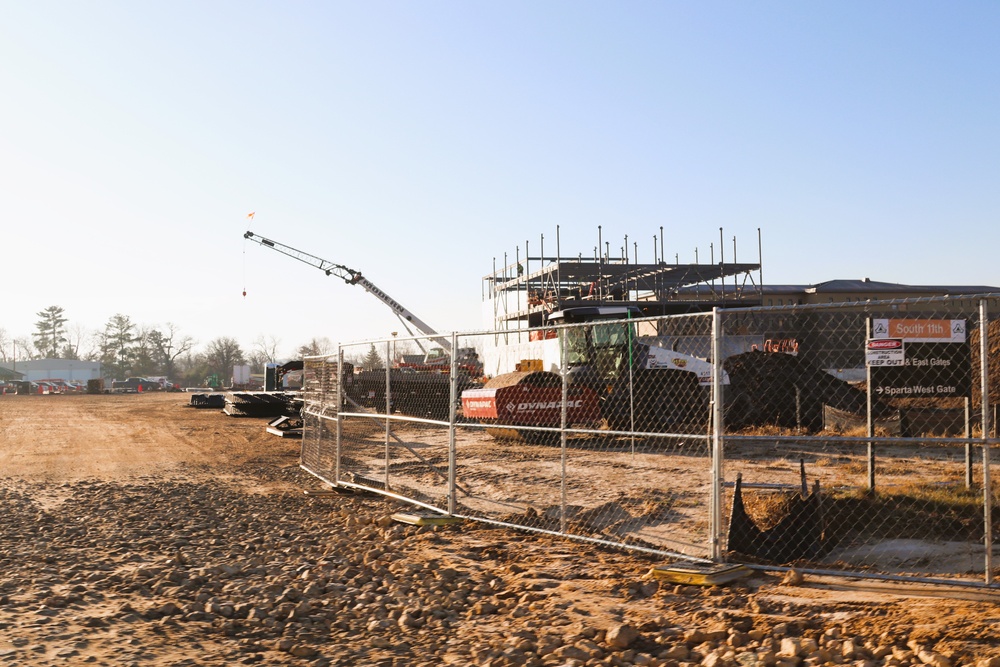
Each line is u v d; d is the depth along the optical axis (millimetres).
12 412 39875
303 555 9625
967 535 9406
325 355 15922
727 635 6348
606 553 9422
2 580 8258
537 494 13297
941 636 5988
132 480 16344
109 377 159000
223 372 151375
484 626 6918
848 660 5688
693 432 19797
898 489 11305
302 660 6082
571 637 6496
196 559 9359
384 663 6016
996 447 16406
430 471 15914
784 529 9070
